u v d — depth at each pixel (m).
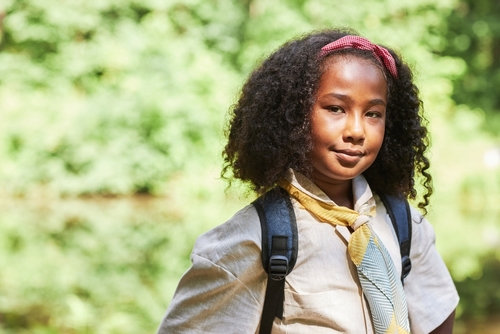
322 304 1.57
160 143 11.70
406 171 1.78
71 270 6.09
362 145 1.59
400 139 1.78
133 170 11.56
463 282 5.61
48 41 13.07
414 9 13.92
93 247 7.18
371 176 1.78
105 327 4.40
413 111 1.78
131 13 13.66
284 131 1.64
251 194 1.85
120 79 12.62
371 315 1.59
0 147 11.68
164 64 12.62
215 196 10.93
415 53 13.45
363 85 1.58
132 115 11.76
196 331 1.63
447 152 11.71
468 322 4.55
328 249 1.61
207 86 12.52
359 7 13.73
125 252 6.90
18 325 4.42
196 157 11.77
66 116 11.85
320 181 1.67
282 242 1.58
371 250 1.59
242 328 1.59
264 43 13.21
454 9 14.88
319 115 1.60
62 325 4.43
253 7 14.45
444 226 8.38
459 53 14.73
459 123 12.69
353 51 1.62
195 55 13.06
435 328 1.82
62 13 12.90
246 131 1.70
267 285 1.58
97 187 11.41
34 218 9.26
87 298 5.13
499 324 4.51
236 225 1.63
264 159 1.66
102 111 11.77
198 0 13.73
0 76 12.69
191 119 11.81
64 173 11.48
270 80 1.67
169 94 12.16
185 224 8.55
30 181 11.48
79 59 12.78
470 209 10.14
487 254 6.66
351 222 1.61
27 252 6.94
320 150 1.60
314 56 1.62
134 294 5.25
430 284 1.82
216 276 1.62
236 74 13.08
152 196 11.51
